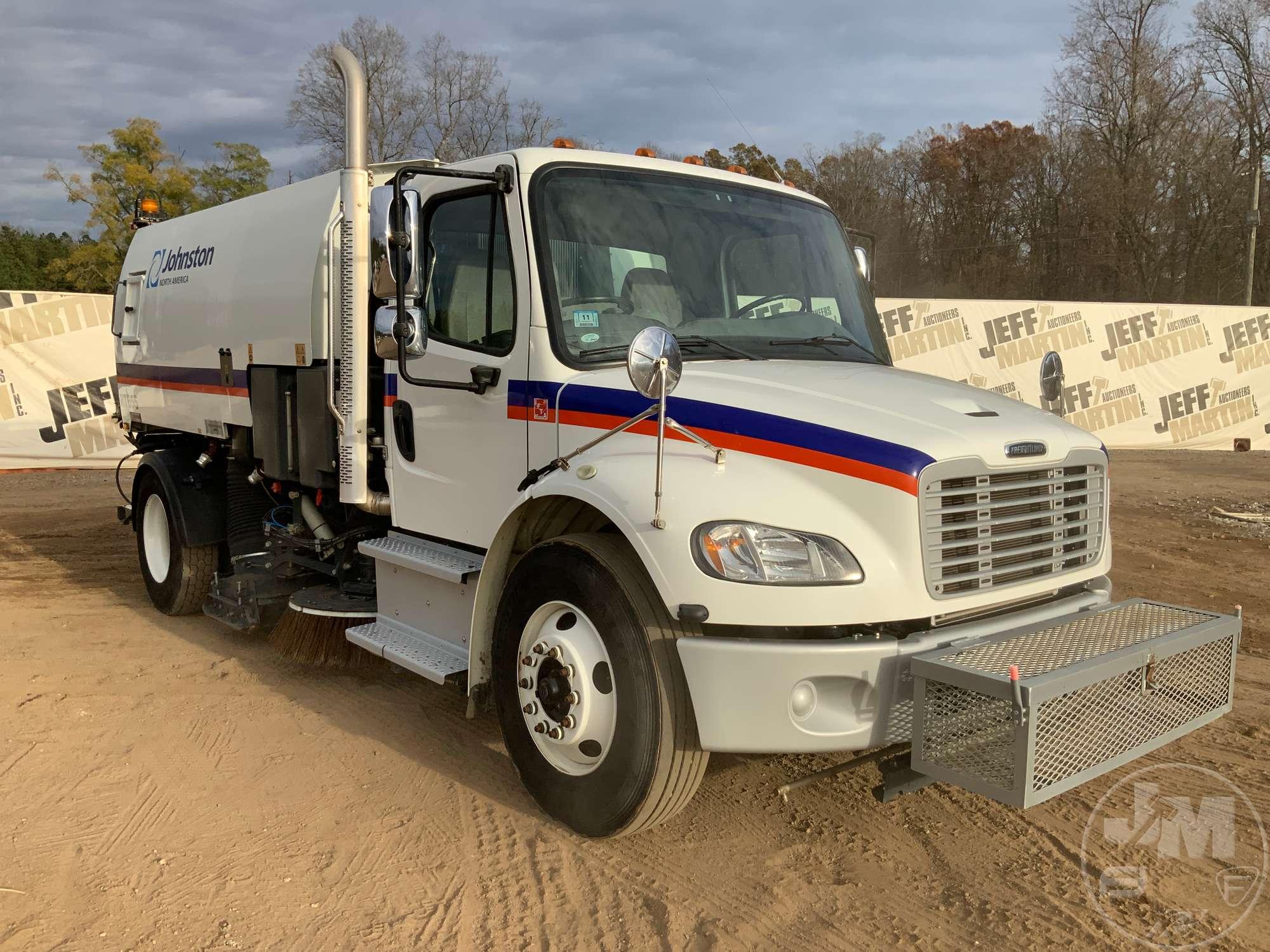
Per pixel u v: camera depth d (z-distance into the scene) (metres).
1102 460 3.75
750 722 3.09
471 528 4.25
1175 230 40.19
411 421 4.59
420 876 3.41
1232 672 3.50
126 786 4.14
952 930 3.06
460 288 4.30
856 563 3.07
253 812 3.90
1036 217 46.16
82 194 39.81
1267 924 3.05
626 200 4.21
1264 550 8.80
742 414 3.34
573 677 3.49
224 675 5.59
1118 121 41.91
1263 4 37.53
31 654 5.95
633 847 3.59
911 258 49.47
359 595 5.29
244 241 6.02
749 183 4.79
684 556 3.12
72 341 13.88
